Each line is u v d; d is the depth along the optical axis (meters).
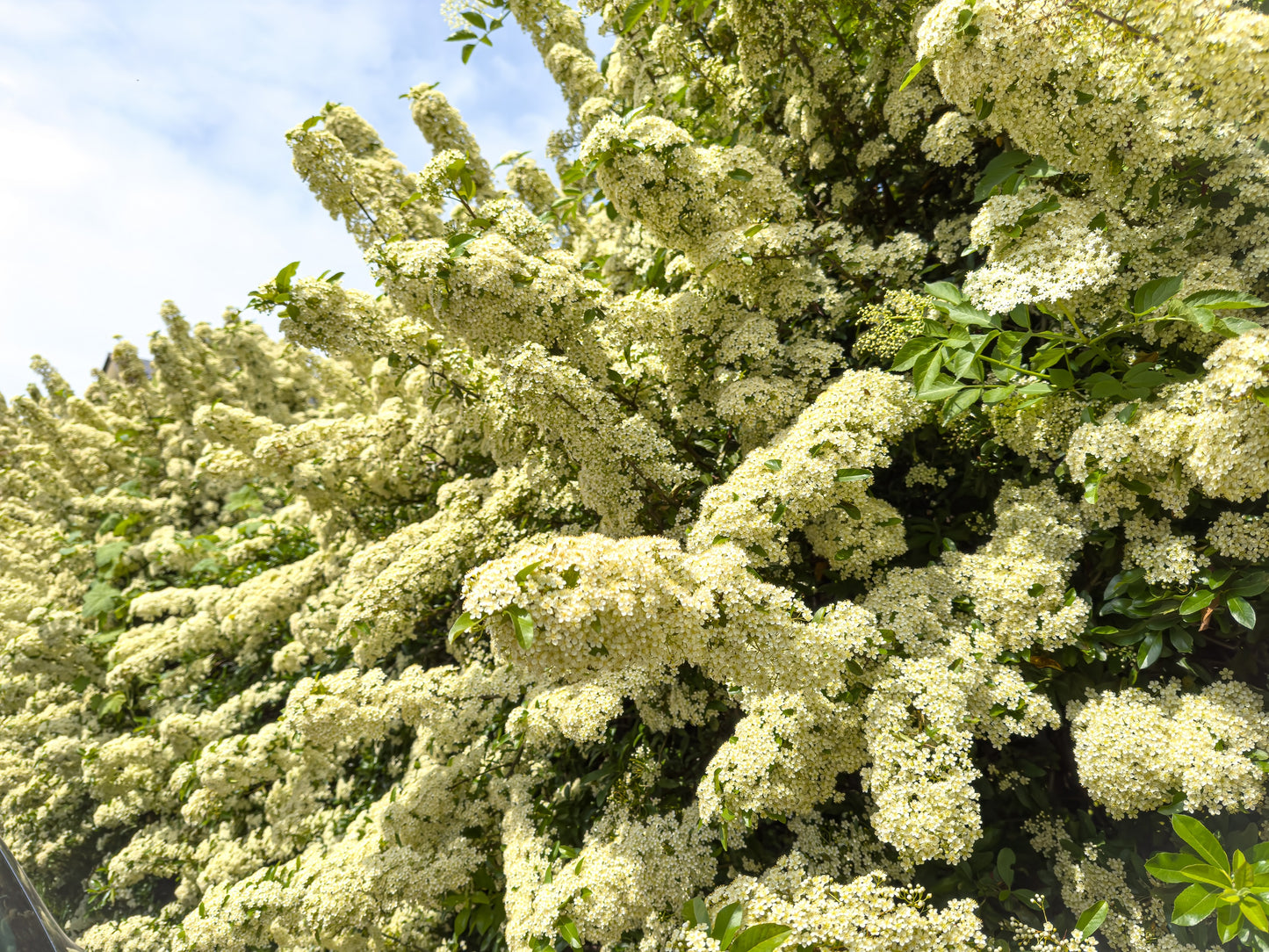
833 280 4.02
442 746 4.70
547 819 4.05
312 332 3.73
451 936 4.75
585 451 3.34
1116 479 2.57
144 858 6.59
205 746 6.49
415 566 4.68
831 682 2.37
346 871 4.23
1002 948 2.27
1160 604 2.53
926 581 2.99
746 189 3.45
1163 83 2.19
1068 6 2.14
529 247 3.73
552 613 1.86
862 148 4.31
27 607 10.17
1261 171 2.52
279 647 7.78
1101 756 2.36
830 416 2.88
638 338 3.80
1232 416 2.00
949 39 2.36
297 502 8.23
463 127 5.79
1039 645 2.80
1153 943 2.52
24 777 8.31
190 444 11.37
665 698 3.82
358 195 4.31
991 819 3.16
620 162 3.18
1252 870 1.88
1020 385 2.61
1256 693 2.49
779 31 4.09
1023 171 2.63
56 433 11.71
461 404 4.73
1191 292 2.46
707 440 4.15
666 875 3.00
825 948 2.03
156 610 8.17
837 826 3.19
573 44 6.50
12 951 2.71
